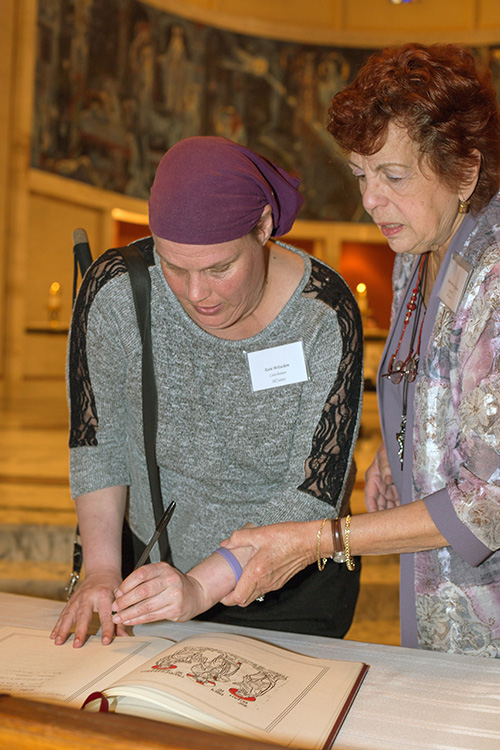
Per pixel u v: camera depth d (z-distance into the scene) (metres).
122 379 1.37
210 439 1.35
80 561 1.44
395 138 1.10
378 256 15.09
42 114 11.44
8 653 1.07
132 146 13.15
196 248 1.08
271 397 1.32
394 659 1.09
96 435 1.37
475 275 1.18
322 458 1.26
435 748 0.85
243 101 14.36
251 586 1.13
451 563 1.26
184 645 1.05
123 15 12.59
